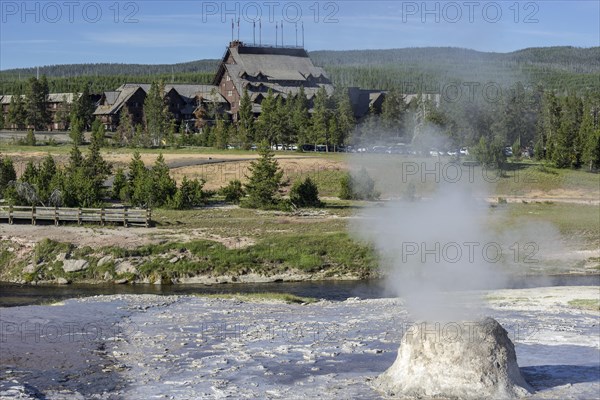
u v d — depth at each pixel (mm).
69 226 53250
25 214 53812
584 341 26109
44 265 46406
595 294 36219
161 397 19750
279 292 42344
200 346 25297
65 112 133500
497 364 19438
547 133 65812
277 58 130875
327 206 61781
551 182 62625
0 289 42719
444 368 19391
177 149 96375
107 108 133000
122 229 53000
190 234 51781
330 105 97375
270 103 99750
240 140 99125
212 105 127188
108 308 32844
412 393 19297
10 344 25656
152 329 28141
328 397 19406
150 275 46000
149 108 108250
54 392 20234
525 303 33500
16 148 91312
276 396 19625
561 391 19797
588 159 66000
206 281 45844
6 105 146375
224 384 20766
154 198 62031
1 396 19672
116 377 21656
